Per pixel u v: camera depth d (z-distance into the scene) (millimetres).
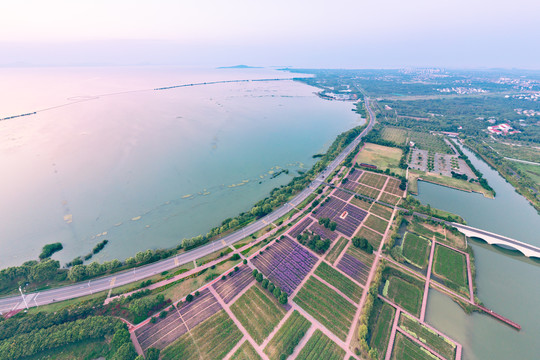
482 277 140125
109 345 102250
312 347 103625
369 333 108875
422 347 104562
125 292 126188
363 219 184250
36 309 118000
